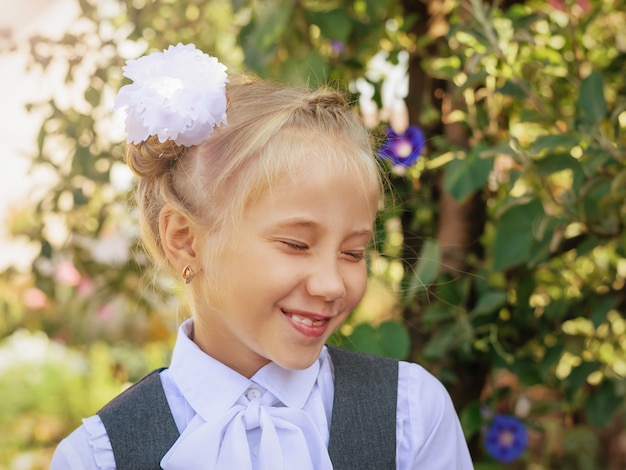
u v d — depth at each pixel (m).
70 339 2.60
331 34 1.75
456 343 1.69
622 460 2.33
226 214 1.08
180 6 2.12
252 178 1.06
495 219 1.82
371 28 1.82
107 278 2.20
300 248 1.06
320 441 1.16
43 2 2.96
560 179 2.00
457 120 1.77
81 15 2.12
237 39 1.87
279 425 1.15
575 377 1.71
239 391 1.17
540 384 1.71
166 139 1.12
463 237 1.81
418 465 1.22
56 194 2.13
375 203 1.13
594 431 2.25
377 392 1.23
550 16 1.74
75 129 2.08
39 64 2.15
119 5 2.10
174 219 1.15
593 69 1.64
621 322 1.94
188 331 1.25
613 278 1.81
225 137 1.12
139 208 1.24
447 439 1.26
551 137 1.46
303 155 1.07
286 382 1.18
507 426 1.77
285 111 1.12
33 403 3.35
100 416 1.18
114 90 2.09
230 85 1.22
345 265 1.09
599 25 1.90
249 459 1.12
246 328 1.09
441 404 1.27
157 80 1.11
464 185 1.61
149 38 2.11
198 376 1.18
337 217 1.06
